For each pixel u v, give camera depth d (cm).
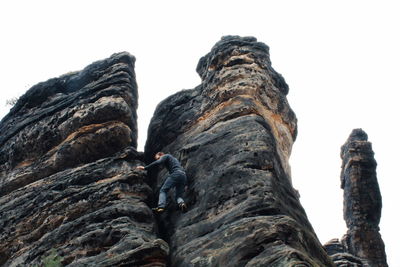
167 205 1877
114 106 2075
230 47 2252
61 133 2123
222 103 2062
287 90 2316
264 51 2291
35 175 2070
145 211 1762
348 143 3288
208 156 1891
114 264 1555
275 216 1569
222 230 1606
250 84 2075
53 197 1862
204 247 1603
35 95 2398
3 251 1816
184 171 1872
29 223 1838
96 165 1944
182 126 2147
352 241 3062
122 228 1673
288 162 2091
